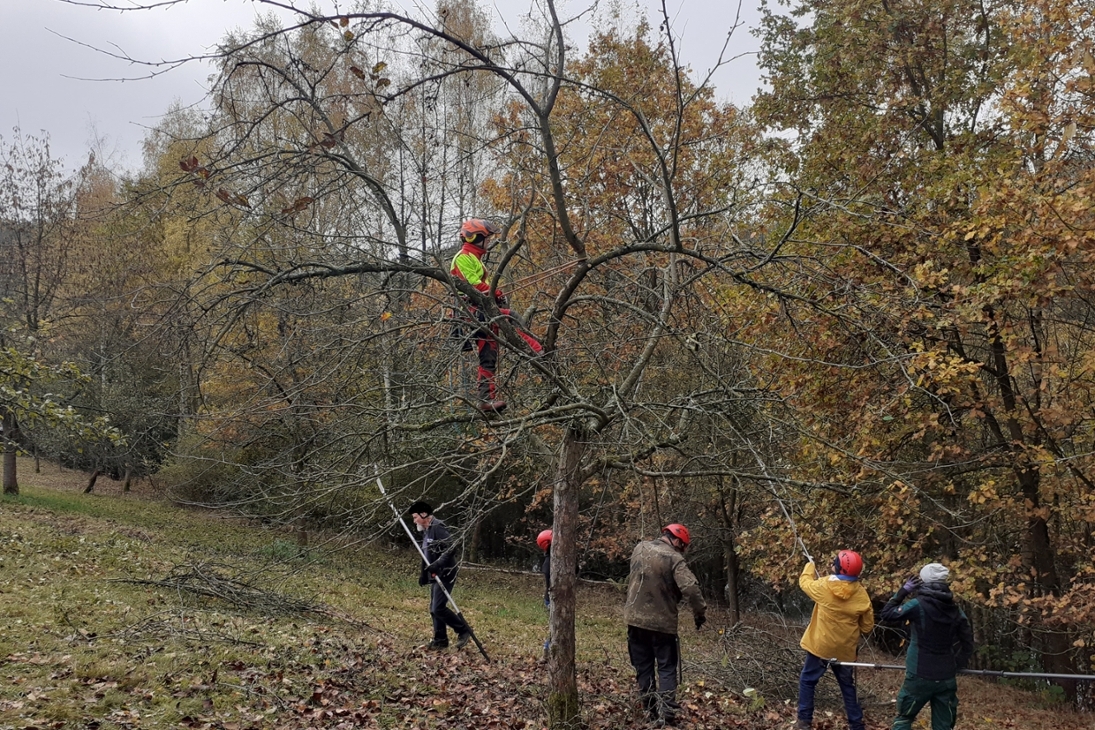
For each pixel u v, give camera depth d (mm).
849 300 6332
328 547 6371
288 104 5605
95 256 20750
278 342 5383
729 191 9969
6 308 20828
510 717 7469
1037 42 10156
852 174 12219
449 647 10547
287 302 5422
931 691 6977
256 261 5195
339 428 5680
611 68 12641
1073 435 12047
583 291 8250
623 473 9594
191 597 10508
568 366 6793
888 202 12055
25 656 6727
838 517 11180
